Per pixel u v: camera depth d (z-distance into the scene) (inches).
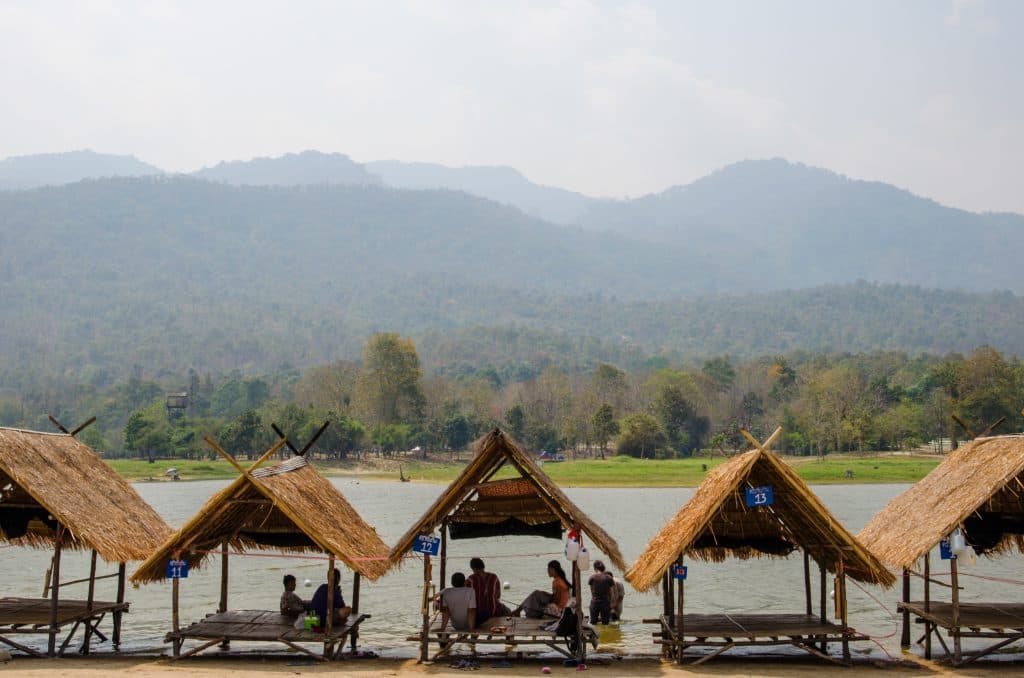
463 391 7096.5
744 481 838.5
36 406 7741.1
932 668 817.5
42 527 946.1
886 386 5846.5
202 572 1481.3
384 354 6082.7
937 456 5032.0
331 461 5319.9
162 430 5413.4
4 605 909.2
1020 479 796.0
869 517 2443.4
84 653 878.4
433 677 769.6
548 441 5654.5
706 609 1151.6
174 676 754.2
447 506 822.5
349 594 1268.5
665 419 5703.7
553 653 884.0
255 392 7327.8
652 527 2249.0
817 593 1273.4
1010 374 5447.8
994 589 1314.0
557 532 971.9
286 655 873.5
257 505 872.9
